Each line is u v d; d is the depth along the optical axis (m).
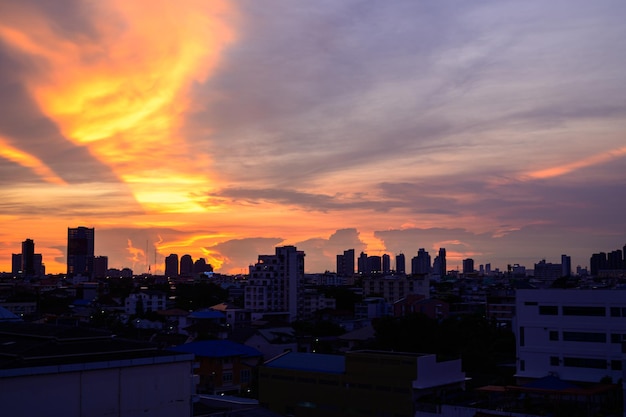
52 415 37.84
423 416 61.31
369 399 65.81
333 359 73.19
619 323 71.00
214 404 59.56
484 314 161.50
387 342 96.81
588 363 72.50
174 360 43.81
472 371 90.81
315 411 69.56
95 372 39.88
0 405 36.00
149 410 42.28
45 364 39.09
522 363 76.81
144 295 199.12
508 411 58.91
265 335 110.56
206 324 136.00
